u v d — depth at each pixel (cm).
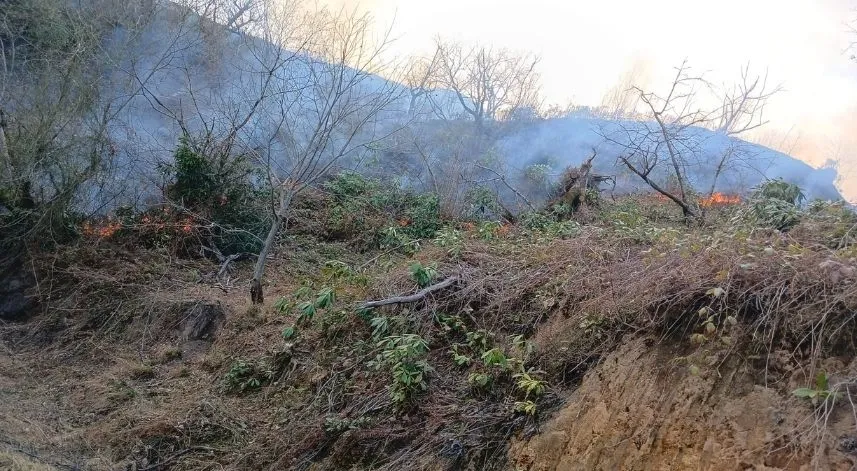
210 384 720
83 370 798
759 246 417
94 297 927
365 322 673
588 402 423
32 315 938
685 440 350
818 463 293
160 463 600
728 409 344
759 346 359
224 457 597
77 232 1047
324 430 564
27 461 543
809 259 375
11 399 709
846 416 302
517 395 482
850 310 339
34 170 1023
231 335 798
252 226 1100
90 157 1052
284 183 950
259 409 655
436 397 532
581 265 572
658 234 589
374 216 1194
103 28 1139
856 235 421
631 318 457
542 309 558
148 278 959
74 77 1040
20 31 1089
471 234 869
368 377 604
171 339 836
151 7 1194
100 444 623
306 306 631
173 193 1108
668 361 398
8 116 1040
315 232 1173
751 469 314
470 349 574
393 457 502
